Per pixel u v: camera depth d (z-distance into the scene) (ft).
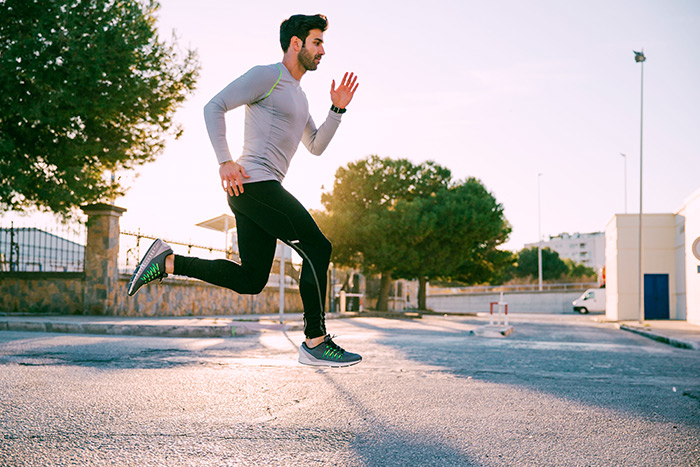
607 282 110.11
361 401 13.38
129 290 9.46
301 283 9.52
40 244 48.75
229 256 60.80
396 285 141.38
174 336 32.35
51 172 44.86
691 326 61.57
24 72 40.63
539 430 10.93
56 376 15.49
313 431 10.34
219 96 8.96
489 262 123.34
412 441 9.87
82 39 40.27
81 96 42.24
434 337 37.22
